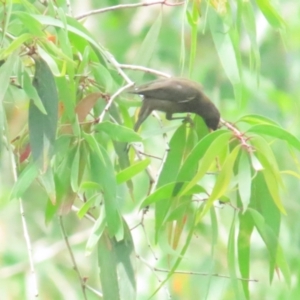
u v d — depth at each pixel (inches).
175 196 211.3
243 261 221.5
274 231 219.1
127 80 218.7
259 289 363.6
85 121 216.4
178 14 446.6
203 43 440.8
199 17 243.8
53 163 214.4
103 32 450.9
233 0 242.8
